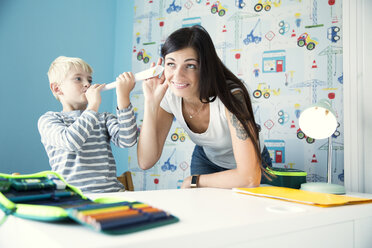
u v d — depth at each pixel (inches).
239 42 85.7
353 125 52.2
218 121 44.4
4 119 69.9
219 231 15.5
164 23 95.7
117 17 100.5
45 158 77.7
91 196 24.6
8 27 71.1
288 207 21.6
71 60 55.2
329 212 21.1
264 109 81.4
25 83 74.2
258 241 17.1
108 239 13.2
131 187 64.2
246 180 37.0
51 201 19.6
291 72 79.3
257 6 84.4
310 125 48.2
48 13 79.9
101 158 49.6
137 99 97.8
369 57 50.9
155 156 48.1
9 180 20.0
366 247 23.7
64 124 48.8
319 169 74.6
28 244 15.1
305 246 19.5
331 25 75.9
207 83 39.6
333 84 74.9
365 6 51.6
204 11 90.9
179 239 14.2
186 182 41.1
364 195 42.9
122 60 99.0
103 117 53.7
